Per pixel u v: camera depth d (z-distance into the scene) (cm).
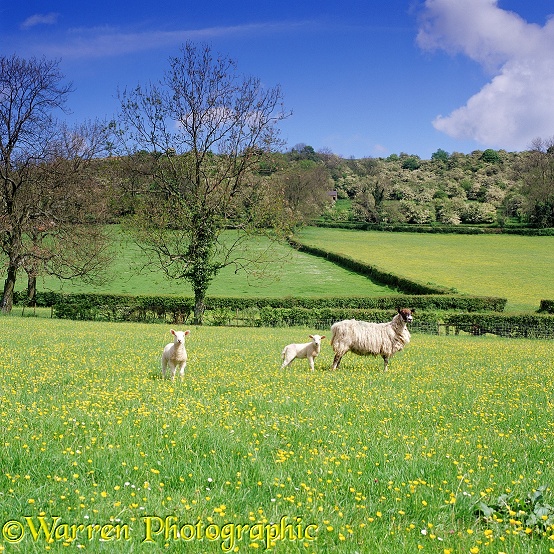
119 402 1132
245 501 655
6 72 4475
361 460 798
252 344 2631
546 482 750
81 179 4784
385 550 551
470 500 675
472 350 2733
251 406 1151
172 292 6309
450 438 957
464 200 14775
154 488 676
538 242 10344
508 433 1009
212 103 4575
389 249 9519
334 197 15975
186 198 4641
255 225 4659
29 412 995
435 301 5188
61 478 680
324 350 2481
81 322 3906
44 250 4534
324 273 7644
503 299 5162
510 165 18538
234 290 6569
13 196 4594
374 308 5209
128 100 4612
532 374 1858
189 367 1756
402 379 1630
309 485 702
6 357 1817
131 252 8425
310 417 1049
